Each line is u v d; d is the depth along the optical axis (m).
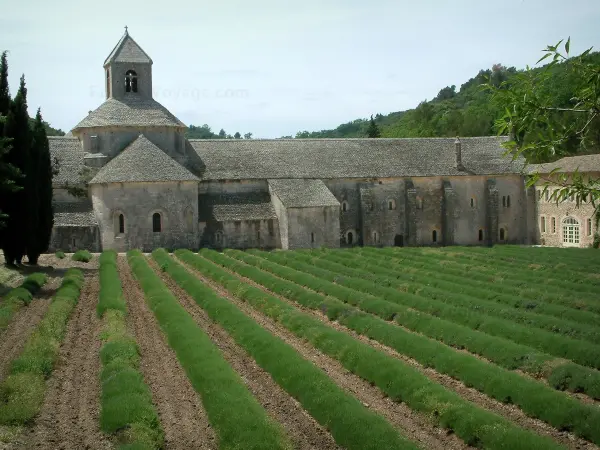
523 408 23.25
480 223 89.56
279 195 77.31
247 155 83.88
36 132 58.81
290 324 35.31
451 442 20.66
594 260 62.47
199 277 54.50
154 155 74.44
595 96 14.07
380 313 39.00
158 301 40.41
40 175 58.69
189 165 80.38
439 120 181.12
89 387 24.77
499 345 30.00
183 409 22.72
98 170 75.69
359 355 27.97
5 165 47.22
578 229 80.94
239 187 80.44
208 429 20.97
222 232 76.31
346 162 85.88
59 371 26.80
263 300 41.22
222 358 27.95
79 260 63.53
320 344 31.14
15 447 19.22
